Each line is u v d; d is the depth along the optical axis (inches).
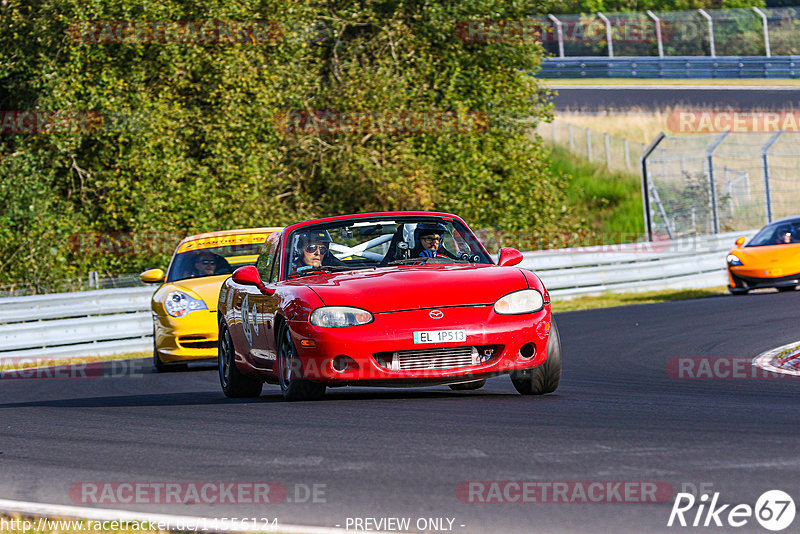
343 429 901.8
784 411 930.1
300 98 3479.3
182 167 3243.1
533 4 3912.4
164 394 1433.3
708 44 7416.3
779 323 1972.2
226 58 3287.4
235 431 931.3
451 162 3602.4
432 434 851.4
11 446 939.3
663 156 5561.0
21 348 2348.7
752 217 4872.0
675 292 3196.4
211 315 1770.4
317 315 1043.9
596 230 5211.6
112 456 846.5
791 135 5669.3
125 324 2486.5
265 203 3417.8
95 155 3312.0
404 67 3710.6
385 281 1077.8
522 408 991.0
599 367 1494.8
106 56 3245.6
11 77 3344.0
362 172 3506.4
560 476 666.8
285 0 3454.7
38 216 3122.5
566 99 6200.8
